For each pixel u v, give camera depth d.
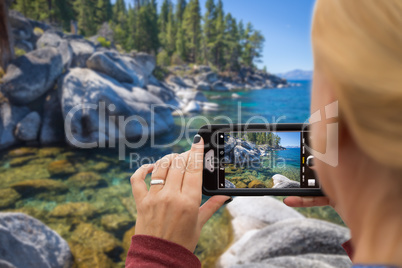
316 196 0.74
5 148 10.09
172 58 60.00
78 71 13.24
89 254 3.71
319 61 0.21
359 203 0.20
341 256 2.64
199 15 69.88
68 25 45.84
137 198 0.54
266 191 0.77
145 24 56.22
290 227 3.10
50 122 11.43
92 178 7.22
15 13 22.53
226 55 69.31
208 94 40.00
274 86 66.88
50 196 6.04
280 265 2.50
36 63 11.88
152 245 0.43
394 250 0.17
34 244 3.20
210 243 3.88
